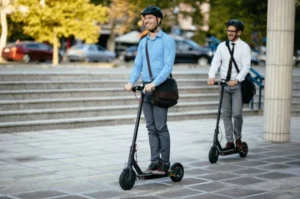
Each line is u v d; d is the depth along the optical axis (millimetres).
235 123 8422
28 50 32688
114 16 33969
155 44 6633
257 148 9422
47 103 11875
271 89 10102
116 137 10281
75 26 27312
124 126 11789
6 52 32406
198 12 30109
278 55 9992
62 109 11820
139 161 8078
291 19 9922
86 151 8820
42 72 13742
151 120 6754
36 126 10859
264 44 39469
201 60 34000
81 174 7195
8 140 9734
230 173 7402
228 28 8242
